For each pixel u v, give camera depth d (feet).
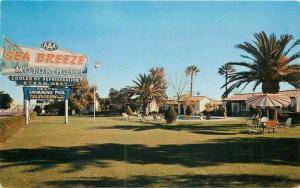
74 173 32.22
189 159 38.68
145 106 205.67
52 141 58.80
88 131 79.30
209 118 137.80
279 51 91.91
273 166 34.27
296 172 31.53
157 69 204.74
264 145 49.29
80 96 230.48
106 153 43.96
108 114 230.27
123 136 65.72
